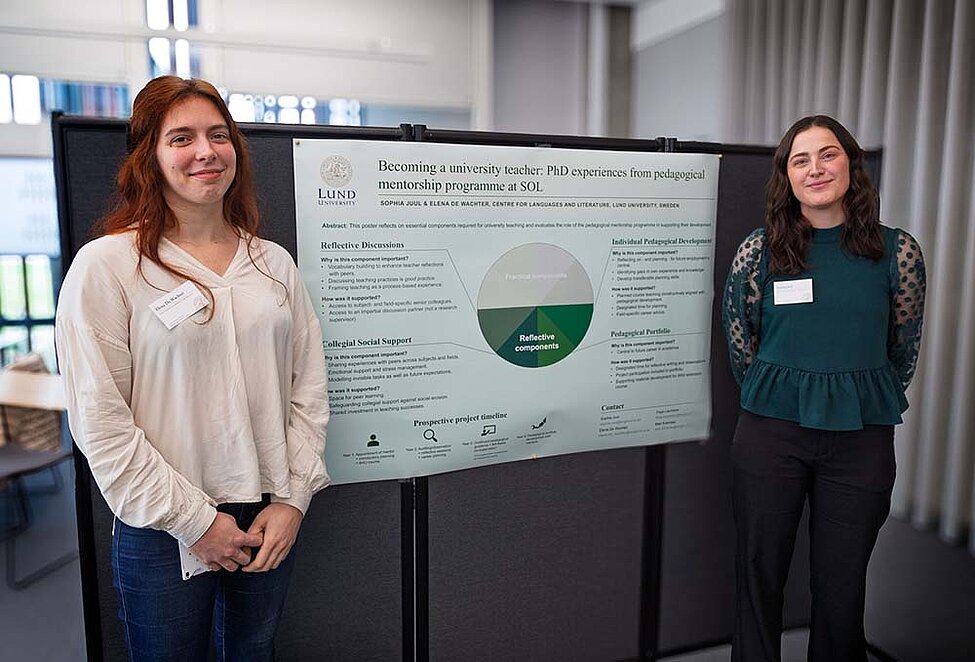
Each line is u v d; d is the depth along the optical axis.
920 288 1.82
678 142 2.08
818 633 1.99
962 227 3.14
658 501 2.25
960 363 3.12
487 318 1.94
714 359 2.26
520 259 1.95
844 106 3.60
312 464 1.54
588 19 5.55
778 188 1.85
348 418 1.86
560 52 5.56
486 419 1.98
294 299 1.56
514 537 2.11
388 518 1.97
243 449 1.42
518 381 2.00
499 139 1.88
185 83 1.38
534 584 2.16
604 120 5.58
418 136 1.81
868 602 2.80
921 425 3.41
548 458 2.12
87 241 1.67
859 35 3.54
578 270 2.01
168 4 4.57
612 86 5.58
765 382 1.88
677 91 5.08
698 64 4.84
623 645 2.31
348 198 1.77
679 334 2.17
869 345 1.80
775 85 4.09
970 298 3.05
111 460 1.28
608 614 2.27
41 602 2.78
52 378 3.39
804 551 2.45
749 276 1.91
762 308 1.91
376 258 1.82
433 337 1.89
